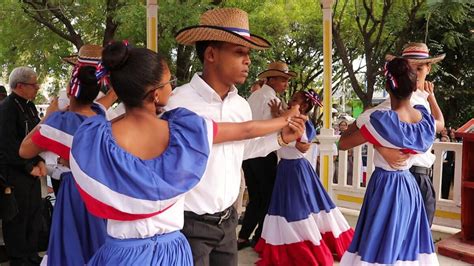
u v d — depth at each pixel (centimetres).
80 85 238
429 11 855
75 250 238
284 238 370
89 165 133
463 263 390
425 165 322
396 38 966
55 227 241
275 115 379
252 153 219
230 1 856
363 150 681
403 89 262
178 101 201
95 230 240
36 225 359
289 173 374
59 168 246
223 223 200
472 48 1069
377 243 266
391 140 257
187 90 204
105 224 241
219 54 199
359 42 1093
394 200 266
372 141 264
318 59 1234
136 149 143
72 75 241
